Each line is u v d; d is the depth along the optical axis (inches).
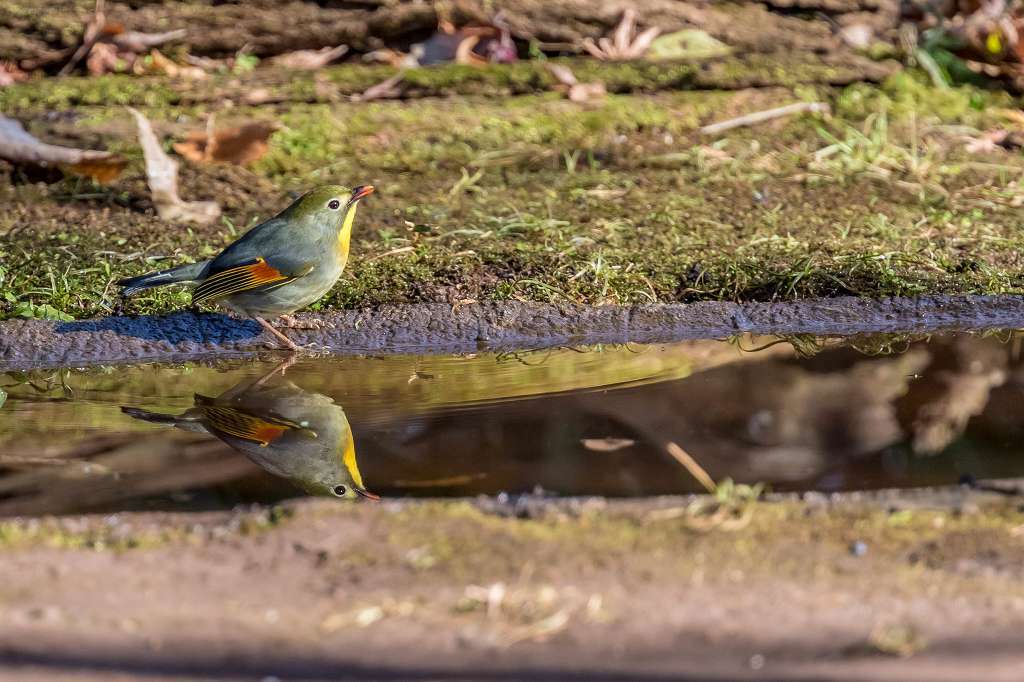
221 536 252.4
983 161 578.6
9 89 601.6
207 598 225.1
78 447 329.4
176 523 261.7
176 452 326.6
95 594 226.5
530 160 575.5
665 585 228.7
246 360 413.4
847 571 234.1
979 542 246.8
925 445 327.3
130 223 503.2
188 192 533.6
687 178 556.1
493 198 530.9
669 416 350.9
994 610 218.2
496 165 570.3
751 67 649.6
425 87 626.2
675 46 668.1
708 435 335.3
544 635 211.2
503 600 223.0
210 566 238.7
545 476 304.7
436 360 409.4
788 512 264.1
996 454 320.2
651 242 478.0
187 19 645.9
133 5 647.1
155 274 411.8
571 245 472.4
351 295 441.4
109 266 456.4
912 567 235.8
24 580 231.9
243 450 327.9
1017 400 363.9
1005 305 438.9
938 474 305.6
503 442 329.4
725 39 679.1
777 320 432.8
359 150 579.8
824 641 208.2
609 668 200.7
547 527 256.4
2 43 623.5
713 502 269.9
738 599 223.3
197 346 417.7
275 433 341.4
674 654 204.7
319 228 410.3
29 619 216.2
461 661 203.2
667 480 302.0
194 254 467.8
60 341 413.1
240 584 230.5
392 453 323.3
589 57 660.7
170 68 633.0
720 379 382.9
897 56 672.4
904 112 626.2
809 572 233.8
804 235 485.1
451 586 228.8
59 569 237.0
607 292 441.1
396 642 209.2
